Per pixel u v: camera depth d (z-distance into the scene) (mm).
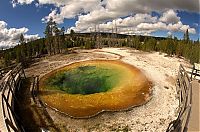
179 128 17359
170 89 39281
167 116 30125
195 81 30609
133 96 34906
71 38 139375
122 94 35562
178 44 85938
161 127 27719
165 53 84375
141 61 58781
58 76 46750
